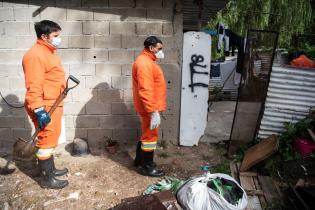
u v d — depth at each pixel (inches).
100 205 140.3
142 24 185.5
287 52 310.8
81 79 191.2
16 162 178.1
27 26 182.9
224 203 120.7
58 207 138.1
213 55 435.2
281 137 186.2
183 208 128.1
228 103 346.9
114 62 189.6
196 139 202.8
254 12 388.5
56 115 144.7
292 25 397.7
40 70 134.7
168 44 188.5
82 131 199.0
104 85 192.5
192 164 180.2
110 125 198.5
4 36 184.1
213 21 413.1
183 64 193.9
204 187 127.6
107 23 184.5
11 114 193.9
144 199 122.9
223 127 244.8
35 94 133.2
